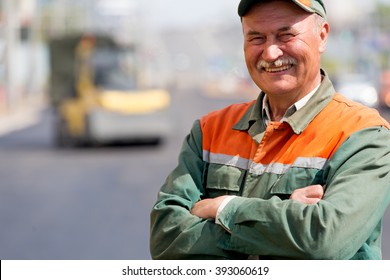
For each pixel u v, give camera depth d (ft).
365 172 20.86
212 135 23.59
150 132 152.97
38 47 441.27
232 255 21.42
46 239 67.82
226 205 21.45
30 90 384.27
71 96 162.61
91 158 142.10
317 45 22.22
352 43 507.71
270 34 21.94
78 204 89.25
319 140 21.65
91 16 505.25
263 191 21.83
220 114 23.84
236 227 20.99
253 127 22.79
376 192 20.72
